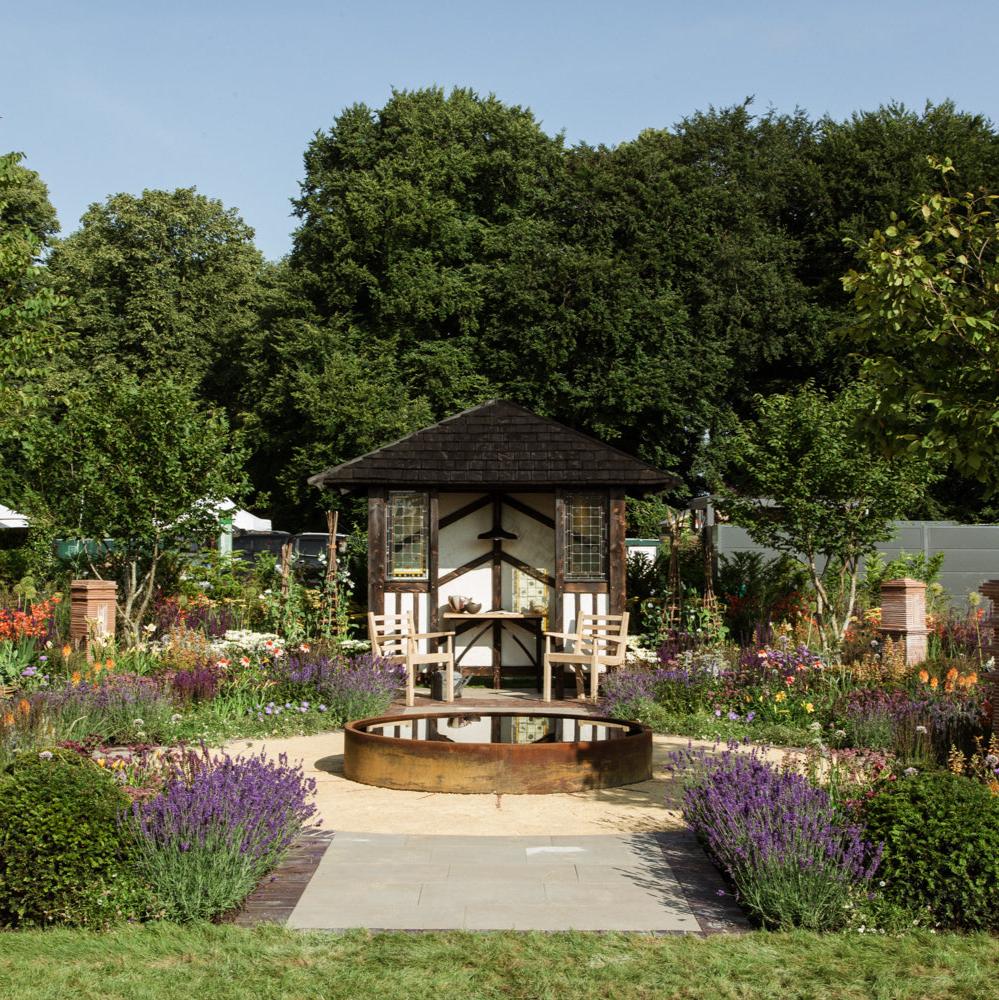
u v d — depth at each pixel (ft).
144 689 37.86
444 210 116.47
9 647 43.68
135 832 21.09
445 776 30.76
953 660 45.32
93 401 58.08
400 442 53.98
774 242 114.52
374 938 19.30
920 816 20.98
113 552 59.41
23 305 50.93
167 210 138.21
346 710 41.57
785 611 60.75
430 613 53.47
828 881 20.25
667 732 39.73
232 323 135.23
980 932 19.79
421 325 115.96
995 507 108.06
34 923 20.10
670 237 114.62
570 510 53.52
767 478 58.44
